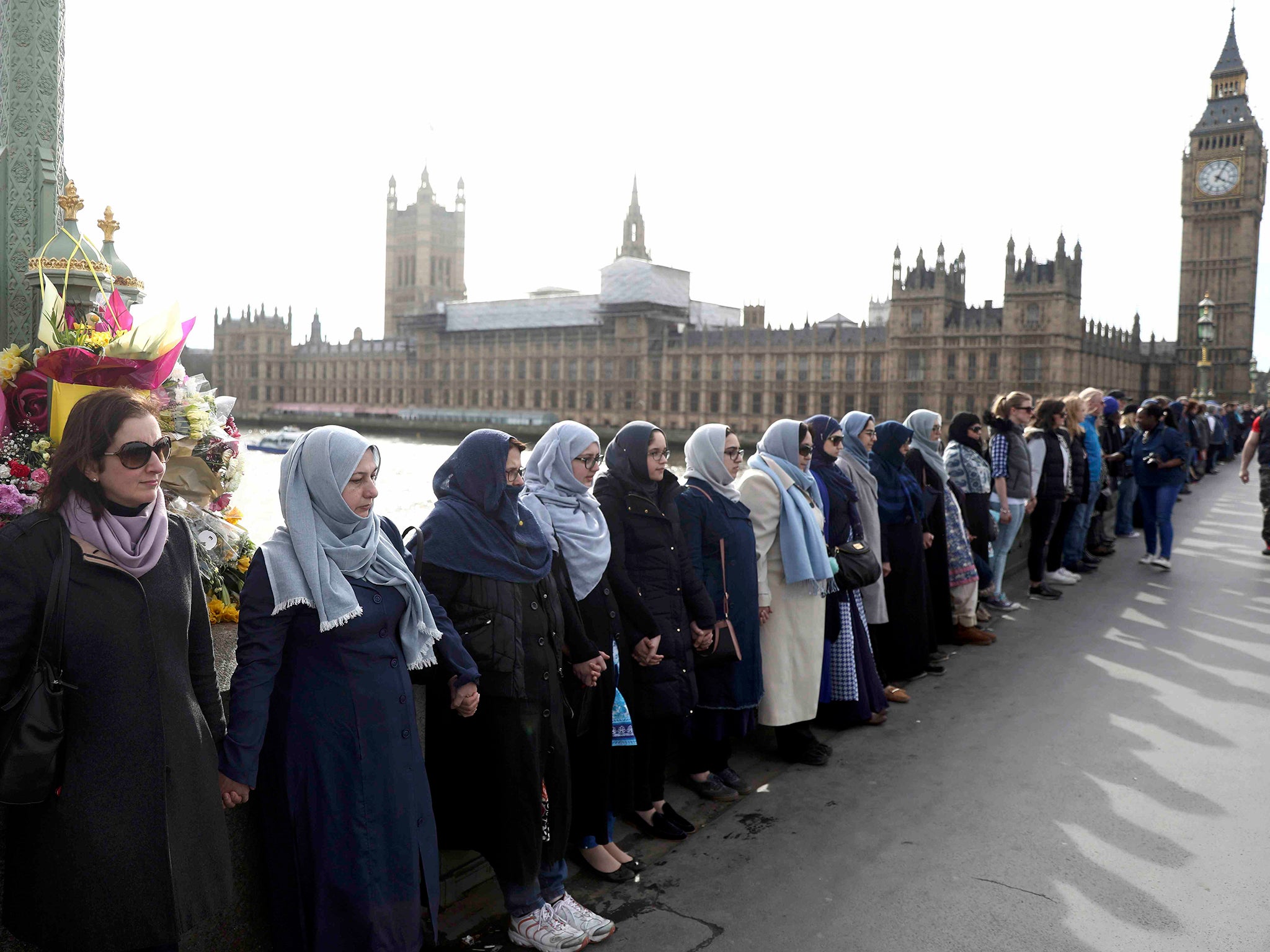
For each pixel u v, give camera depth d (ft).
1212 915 13.24
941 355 324.60
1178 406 72.28
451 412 449.06
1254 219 394.11
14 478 13.35
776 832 16.20
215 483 15.84
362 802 10.18
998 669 25.94
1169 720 21.56
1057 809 16.87
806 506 18.95
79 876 8.00
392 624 10.61
